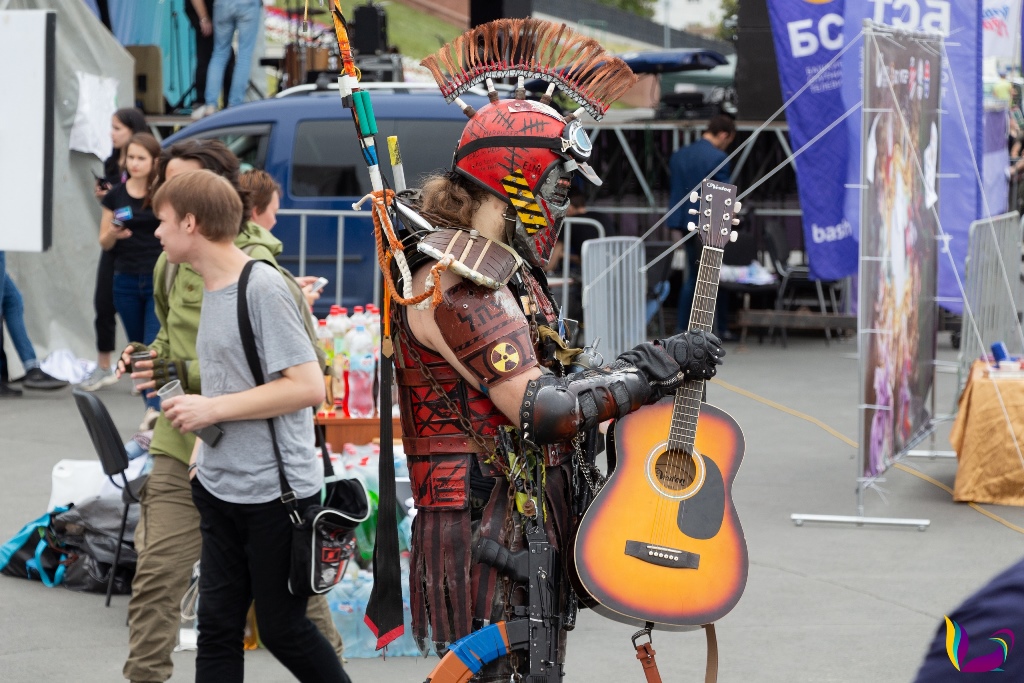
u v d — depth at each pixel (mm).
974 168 10445
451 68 3447
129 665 4805
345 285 11992
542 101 3459
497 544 3322
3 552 7332
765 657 6016
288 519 4367
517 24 3447
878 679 5723
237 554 4484
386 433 3574
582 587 3500
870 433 8383
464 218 3336
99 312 12656
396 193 3512
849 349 16312
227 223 4449
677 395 3766
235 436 4355
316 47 16984
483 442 3354
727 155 16625
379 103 11852
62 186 13266
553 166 3273
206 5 16625
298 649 4465
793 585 7086
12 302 12555
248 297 4406
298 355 4387
